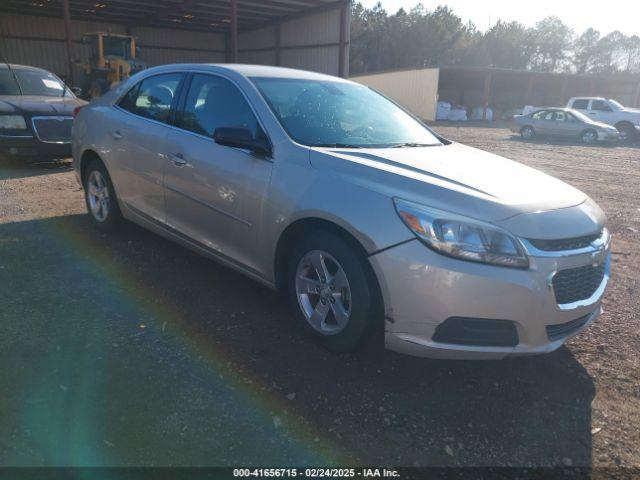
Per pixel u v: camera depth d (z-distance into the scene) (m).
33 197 6.54
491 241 2.57
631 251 5.64
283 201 3.15
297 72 4.26
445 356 2.69
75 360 2.93
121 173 4.58
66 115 8.37
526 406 2.78
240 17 25.92
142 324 3.39
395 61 67.19
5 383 2.68
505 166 3.45
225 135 3.28
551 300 2.65
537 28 84.44
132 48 21.86
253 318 3.56
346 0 21.31
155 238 5.07
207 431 2.43
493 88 43.00
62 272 4.16
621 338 3.57
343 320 3.01
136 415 2.51
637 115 21.34
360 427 2.54
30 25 25.20
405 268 2.64
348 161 3.04
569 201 2.96
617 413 2.76
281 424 2.52
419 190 2.77
